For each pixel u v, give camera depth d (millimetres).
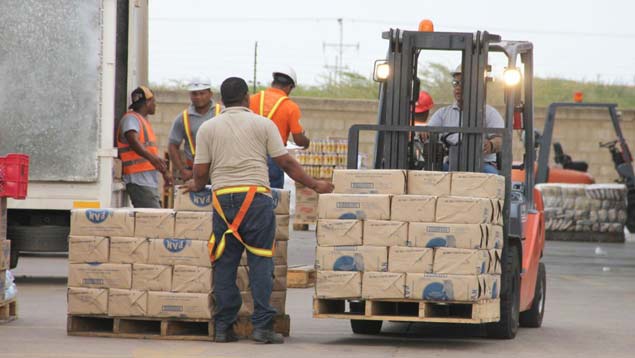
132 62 23234
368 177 14930
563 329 17906
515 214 16531
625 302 22516
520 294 16781
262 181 14758
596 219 43188
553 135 55969
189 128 20172
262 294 14898
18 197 16297
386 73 16188
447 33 16031
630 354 15070
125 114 22594
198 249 15070
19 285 22812
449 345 15516
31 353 13875
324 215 14898
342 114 53094
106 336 15406
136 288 15227
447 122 17469
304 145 20078
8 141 21859
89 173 21875
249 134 14734
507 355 14648
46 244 22625
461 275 14539
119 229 15250
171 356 13805
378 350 14789
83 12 21875
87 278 15352
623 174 45250
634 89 76188
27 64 21844
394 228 14688
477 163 15883
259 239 14758
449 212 14562
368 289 14758
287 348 14719
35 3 21812
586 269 31094
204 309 15086
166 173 22516
